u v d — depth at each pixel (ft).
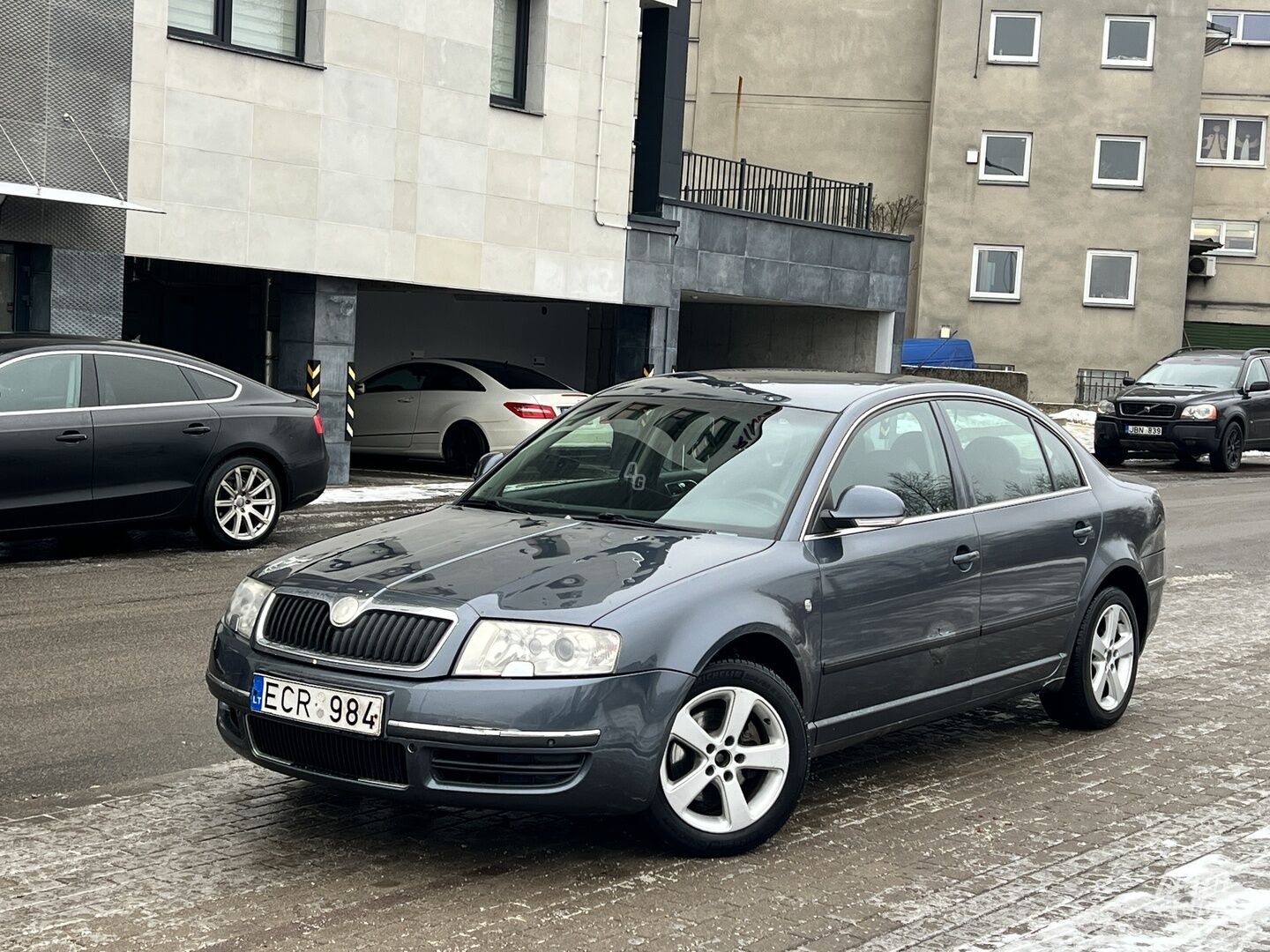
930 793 18.85
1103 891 15.23
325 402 57.00
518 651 14.62
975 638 19.39
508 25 64.49
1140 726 22.91
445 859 15.64
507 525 17.57
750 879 15.34
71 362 35.14
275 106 53.83
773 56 141.59
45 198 45.42
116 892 14.46
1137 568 22.72
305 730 15.24
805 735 16.51
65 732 20.71
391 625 14.99
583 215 67.31
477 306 86.48
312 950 13.08
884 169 141.18
